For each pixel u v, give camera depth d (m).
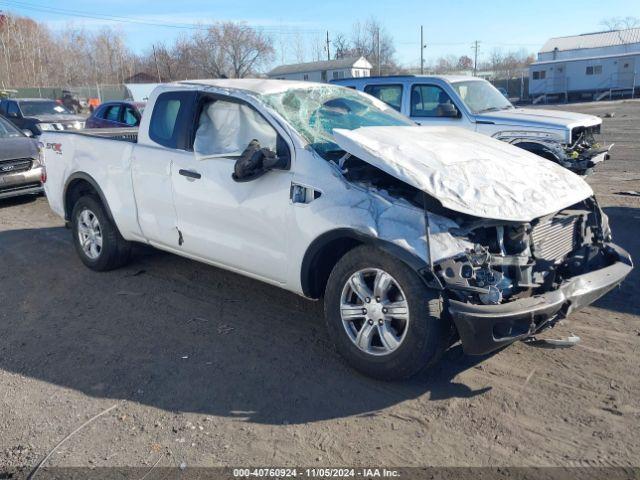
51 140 6.52
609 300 5.05
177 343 4.52
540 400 3.61
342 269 3.88
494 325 3.38
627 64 49.47
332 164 4.09
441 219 3.64
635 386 3.71
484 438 3.27
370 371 3.82
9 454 3.24
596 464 3.03
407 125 5.25
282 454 3.19
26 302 5.48
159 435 3.38
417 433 3.33
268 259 4.43
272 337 4.57
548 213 3.87
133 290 5.67
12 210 9.77
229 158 4.67
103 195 5.80
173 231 5.19
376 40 63.44
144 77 59.69
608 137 17.69
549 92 53.31
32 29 64.69
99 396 3.80
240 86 4.89
